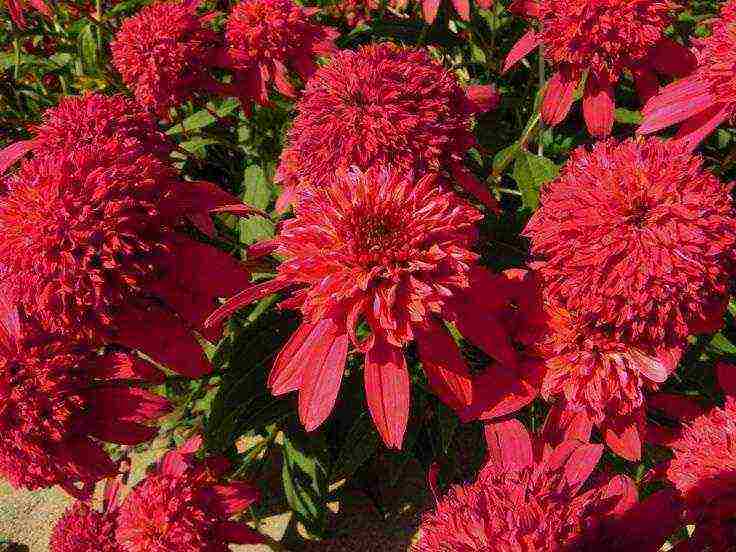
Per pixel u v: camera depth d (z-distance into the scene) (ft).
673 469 1.05
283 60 1.63
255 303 1.58
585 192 1.07
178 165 1.85
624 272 1.03
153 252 1.13
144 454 1.77
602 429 1.18
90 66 2.03
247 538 1.31
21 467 1.14
